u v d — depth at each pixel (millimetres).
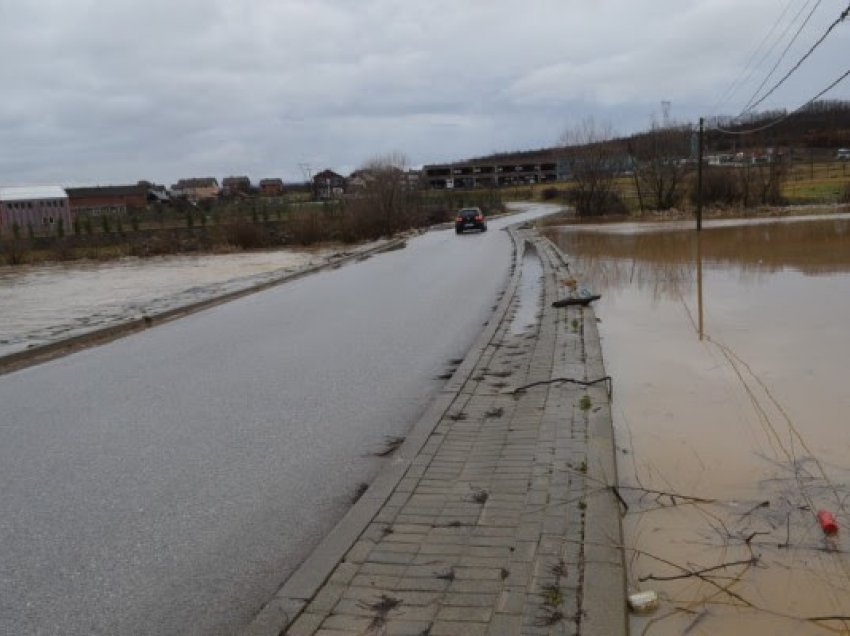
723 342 9188
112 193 106562
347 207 47469
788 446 5477
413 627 3242
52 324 15016
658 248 24984
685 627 3330
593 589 3457
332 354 9719
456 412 6566
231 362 9484
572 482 4758
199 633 3453
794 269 16891
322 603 3469
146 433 6555
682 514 4426
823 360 7969
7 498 5176
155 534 4512
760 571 3762
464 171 148625
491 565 3760
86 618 3609
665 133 56469
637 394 7070
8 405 7875
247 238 43469
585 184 57344
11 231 53219
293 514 4730
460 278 19016
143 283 25609
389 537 4129
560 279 16578
